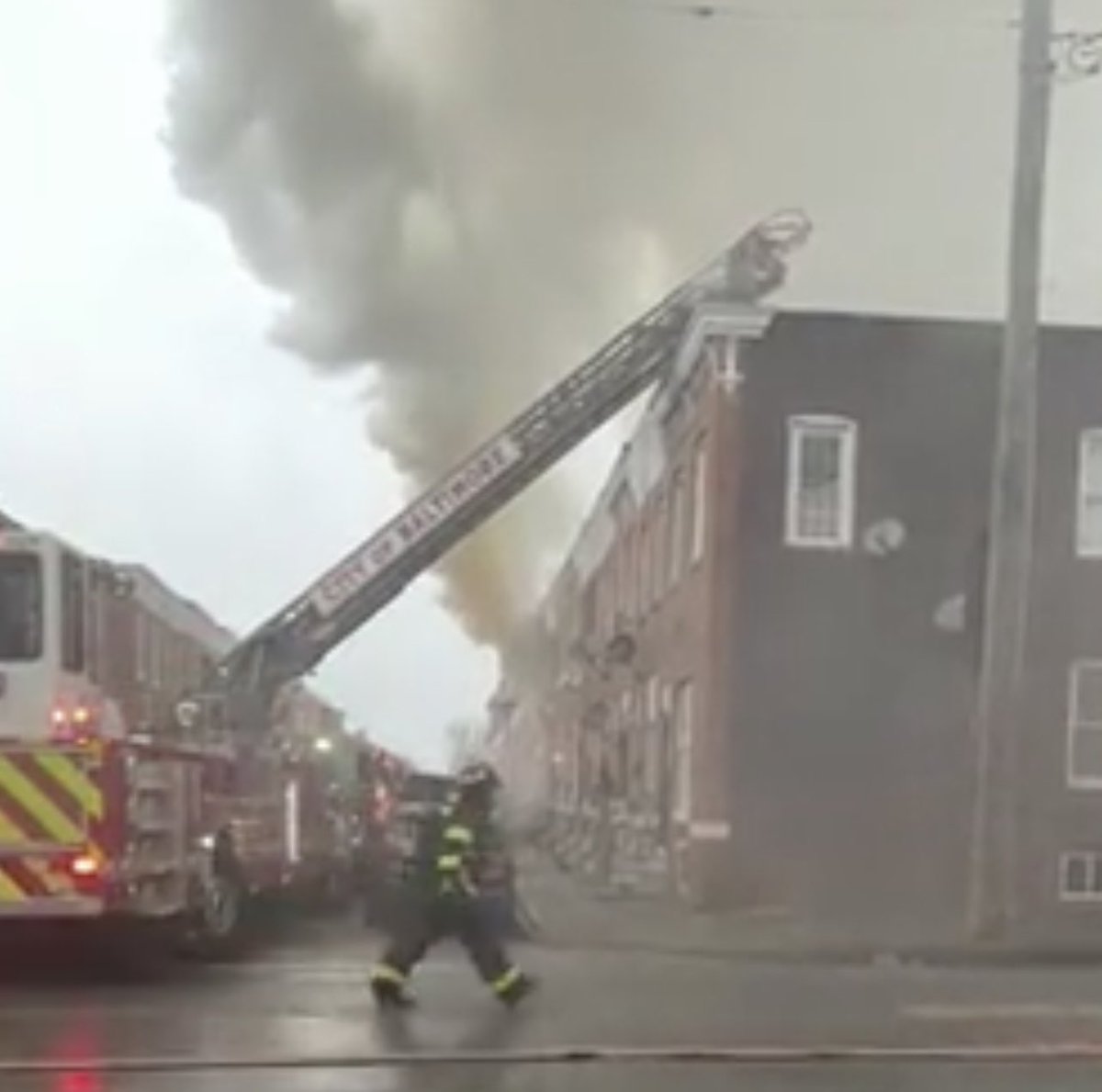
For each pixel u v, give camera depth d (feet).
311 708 68.59
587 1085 26.05
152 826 41.47
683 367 74.38
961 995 37.50
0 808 38.68
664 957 46.29
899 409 71.87
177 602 55.47
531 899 69.97
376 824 75.00
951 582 71.20
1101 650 70.59
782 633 70.64
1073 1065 28.17
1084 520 71.26
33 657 39.37
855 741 70.54
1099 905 69.56
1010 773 52.80
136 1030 31.53
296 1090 25.44
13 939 47.01
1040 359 71.51
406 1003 35.19
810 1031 31.55
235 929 47.78
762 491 70.95
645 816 82.58
